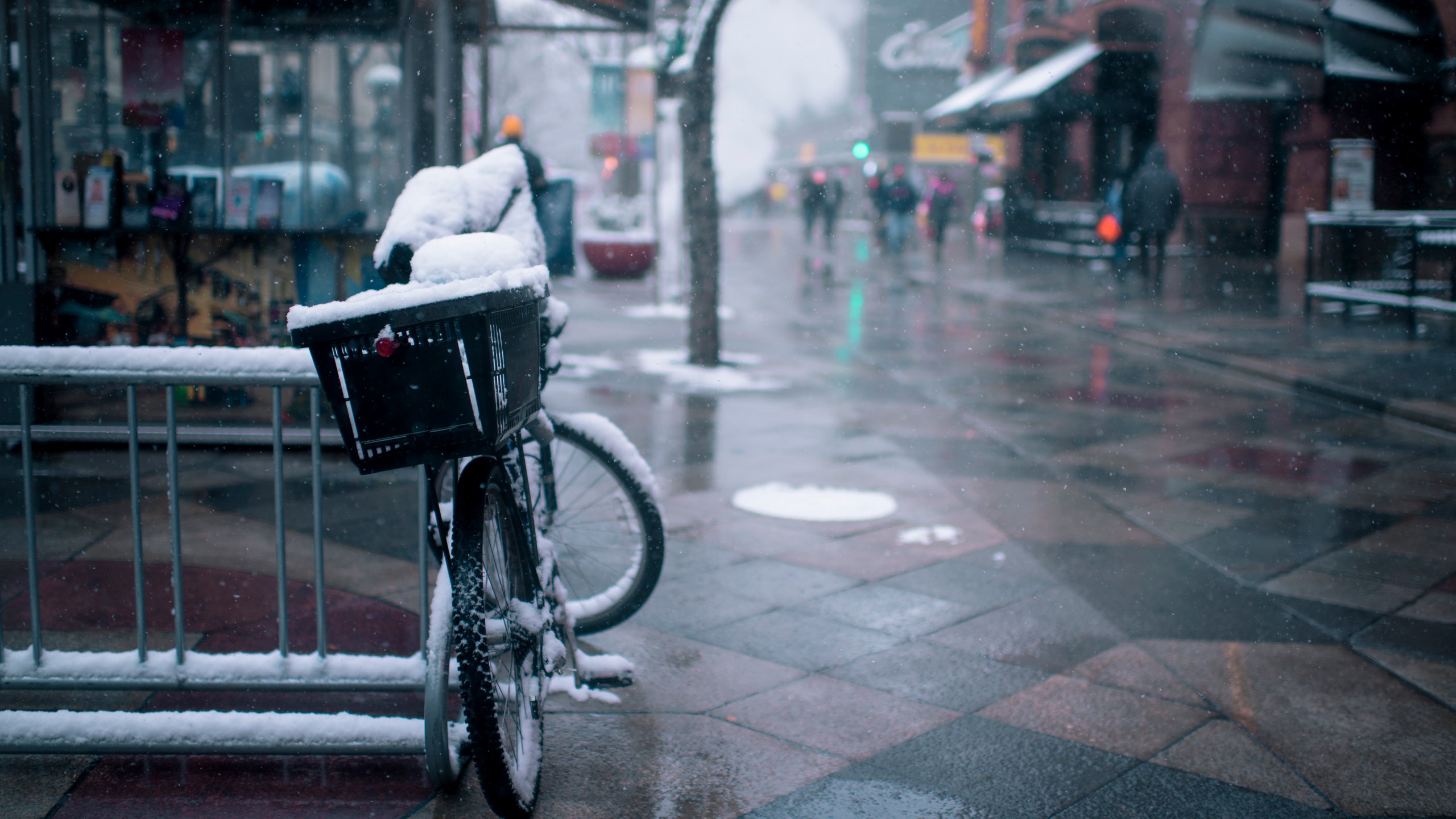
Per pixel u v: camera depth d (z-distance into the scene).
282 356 3.09
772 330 13.95
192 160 8.32
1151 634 4.29
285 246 7.03
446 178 3.51
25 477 3.16
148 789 2.99
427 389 2.51
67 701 3.44
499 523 2.96
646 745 3.32
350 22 8.84
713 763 3.21
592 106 21.95
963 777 3.16
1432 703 3.71
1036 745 3.36
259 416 6.95
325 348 2.51
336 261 7.06
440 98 7.31
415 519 5.50
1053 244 26.20
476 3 9.45
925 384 10.00
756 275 23.34
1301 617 4.50
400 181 7.96
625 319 14.61
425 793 3.01
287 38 8.91
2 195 6.84
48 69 6.97
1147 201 17.39
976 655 4.07
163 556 4.86
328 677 3.18
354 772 3.11
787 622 4.36
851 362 11.31
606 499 3.92
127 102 7.91
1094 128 25.34
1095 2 24.70
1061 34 26.53
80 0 7.67
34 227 6.84
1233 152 22.22
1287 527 5.75
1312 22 18.75
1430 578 4.98
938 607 4.55
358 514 5.57
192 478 6.19
